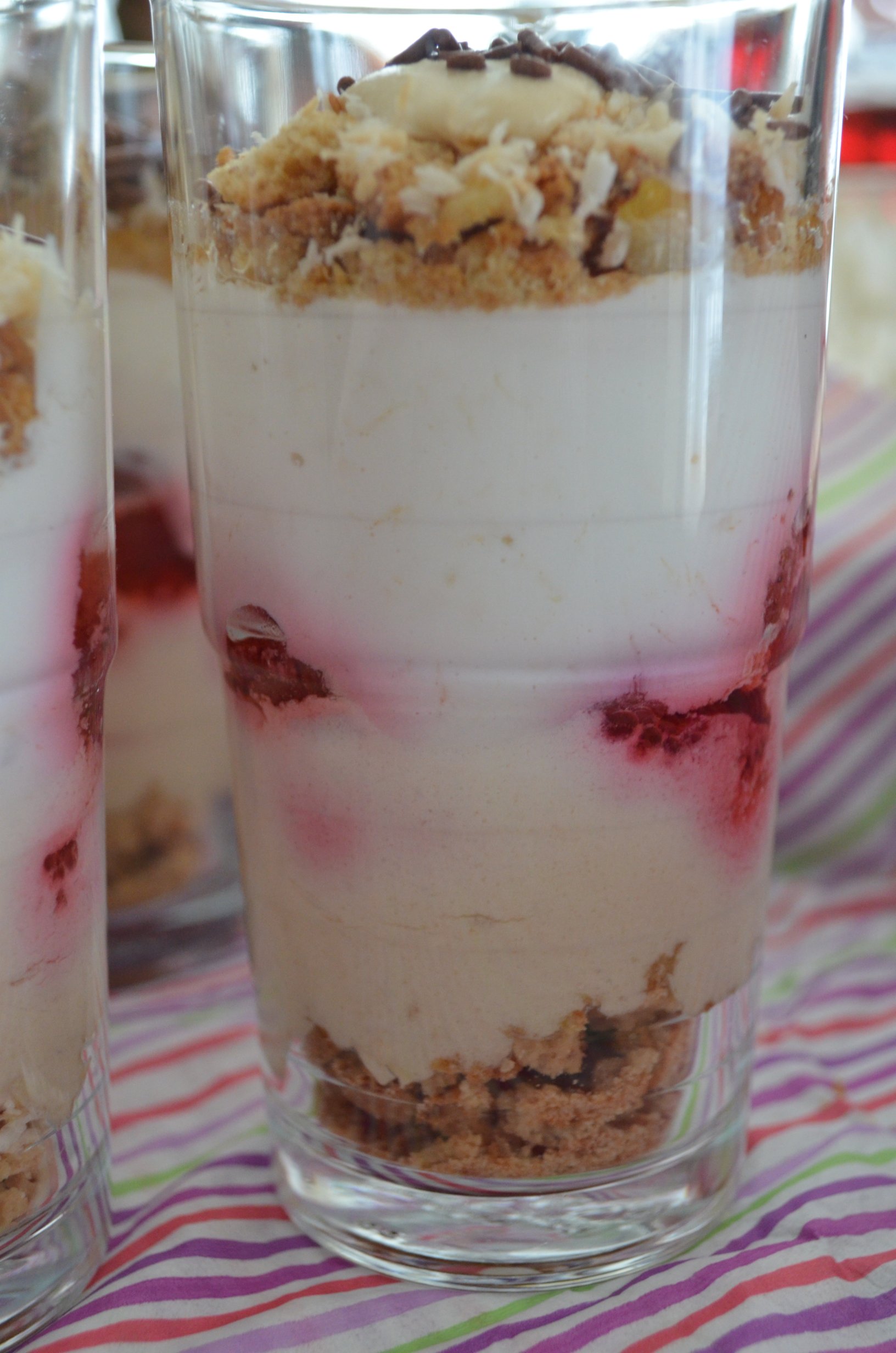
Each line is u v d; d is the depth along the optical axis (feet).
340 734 0.96
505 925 0.96
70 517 0.93
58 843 0.95
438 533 0.92
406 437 0.91
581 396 0.91
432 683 0.94
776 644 0.98
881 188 1.59
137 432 1.18
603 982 0.97
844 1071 1.14
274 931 1.01
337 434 0.92
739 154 0.91
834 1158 1.05
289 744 0.97
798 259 0.94
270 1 0.92
